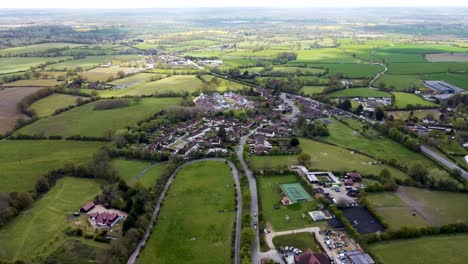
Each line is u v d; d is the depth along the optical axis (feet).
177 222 622.95
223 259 533.96
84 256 538.88
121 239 556.92
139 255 542.57
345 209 655.35
